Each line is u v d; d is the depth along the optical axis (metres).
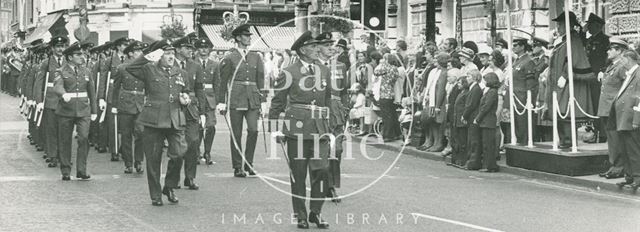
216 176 15.21
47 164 17.14
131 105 15.91
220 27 52.41
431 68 19.27
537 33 25.06
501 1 26.84
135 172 15.91
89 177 14.91
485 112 16.27
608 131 14.58
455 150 17.12
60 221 10.72
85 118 14.80
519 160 16.16
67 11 56.66
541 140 17.98
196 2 52.47
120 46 18.86
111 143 17.77
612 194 13.51
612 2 20.80
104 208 11.73
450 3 30.02
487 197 12.90
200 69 14.41
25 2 69.62
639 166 13.52
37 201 12.30
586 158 14.98
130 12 53.66
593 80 16.25
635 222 10.80
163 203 12.20
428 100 19.05
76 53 14.73
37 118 16.55
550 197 13.01
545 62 17.77
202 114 14.34
